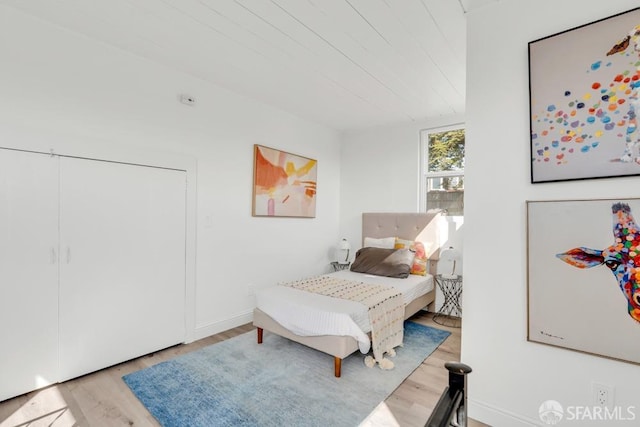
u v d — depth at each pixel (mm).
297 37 2311
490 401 1825
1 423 1815
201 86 3074
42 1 1965
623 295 1446
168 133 2836
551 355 1647
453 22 2092
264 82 3102
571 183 1591
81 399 2047
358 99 3482
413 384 2275
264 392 2139
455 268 3846
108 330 2459
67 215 2258
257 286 3633
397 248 4016
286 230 4004
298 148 4156
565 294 1592
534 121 1685
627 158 1438
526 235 1708
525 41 1738
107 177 2449
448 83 3049
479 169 1870
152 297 2711
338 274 3768
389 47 2422
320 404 2016
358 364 2559
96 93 2410
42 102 2164
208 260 3139
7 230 2021
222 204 3264
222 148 3266
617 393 1483
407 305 3178
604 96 1495
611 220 1479
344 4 1931
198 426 1796
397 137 4367
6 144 2016
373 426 1820
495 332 1812
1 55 2012
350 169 4797
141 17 2107
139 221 2629
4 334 2014
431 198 4125
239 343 2945
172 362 2551
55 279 2207
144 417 1873
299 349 2822
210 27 2205
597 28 1514
